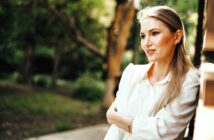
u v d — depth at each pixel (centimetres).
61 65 2048
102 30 1323
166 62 179
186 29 543
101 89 1645
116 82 956
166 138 171
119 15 1113
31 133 772
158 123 170
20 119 891
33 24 1147
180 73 175
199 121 103
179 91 172
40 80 1756
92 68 1881
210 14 109
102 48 1381
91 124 962
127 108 182
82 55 1841
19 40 1262
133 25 1182
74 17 1234
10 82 1587
